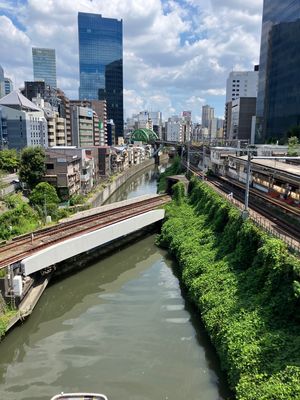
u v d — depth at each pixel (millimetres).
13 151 73250
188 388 20031
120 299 31016
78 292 32562
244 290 23688
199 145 126000
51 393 19922
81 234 39000
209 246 34031
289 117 84250
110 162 100188
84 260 39156
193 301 28219
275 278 21344
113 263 39375
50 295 31766
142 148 166750
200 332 25469
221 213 37500
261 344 18609
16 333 25531
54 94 115062
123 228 43250
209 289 26484
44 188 49406
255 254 26500
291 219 32969
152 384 20422
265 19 99375
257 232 26781
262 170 42750
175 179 65812
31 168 56344
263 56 101625
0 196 50031
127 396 19531
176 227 44625
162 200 59031
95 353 23469
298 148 61312
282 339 18219
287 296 19844
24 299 28234
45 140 92312
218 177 64688
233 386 18141
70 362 22641
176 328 26141
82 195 63375
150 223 49312
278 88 90062
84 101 164875
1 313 25375
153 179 119188
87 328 26578
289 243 24844
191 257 33656
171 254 40750
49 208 47375
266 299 21234
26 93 112688
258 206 38781
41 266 31422
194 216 46312
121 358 22828
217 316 23016
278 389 15703
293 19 81250
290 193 34969
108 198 79500
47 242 35188
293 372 16062
